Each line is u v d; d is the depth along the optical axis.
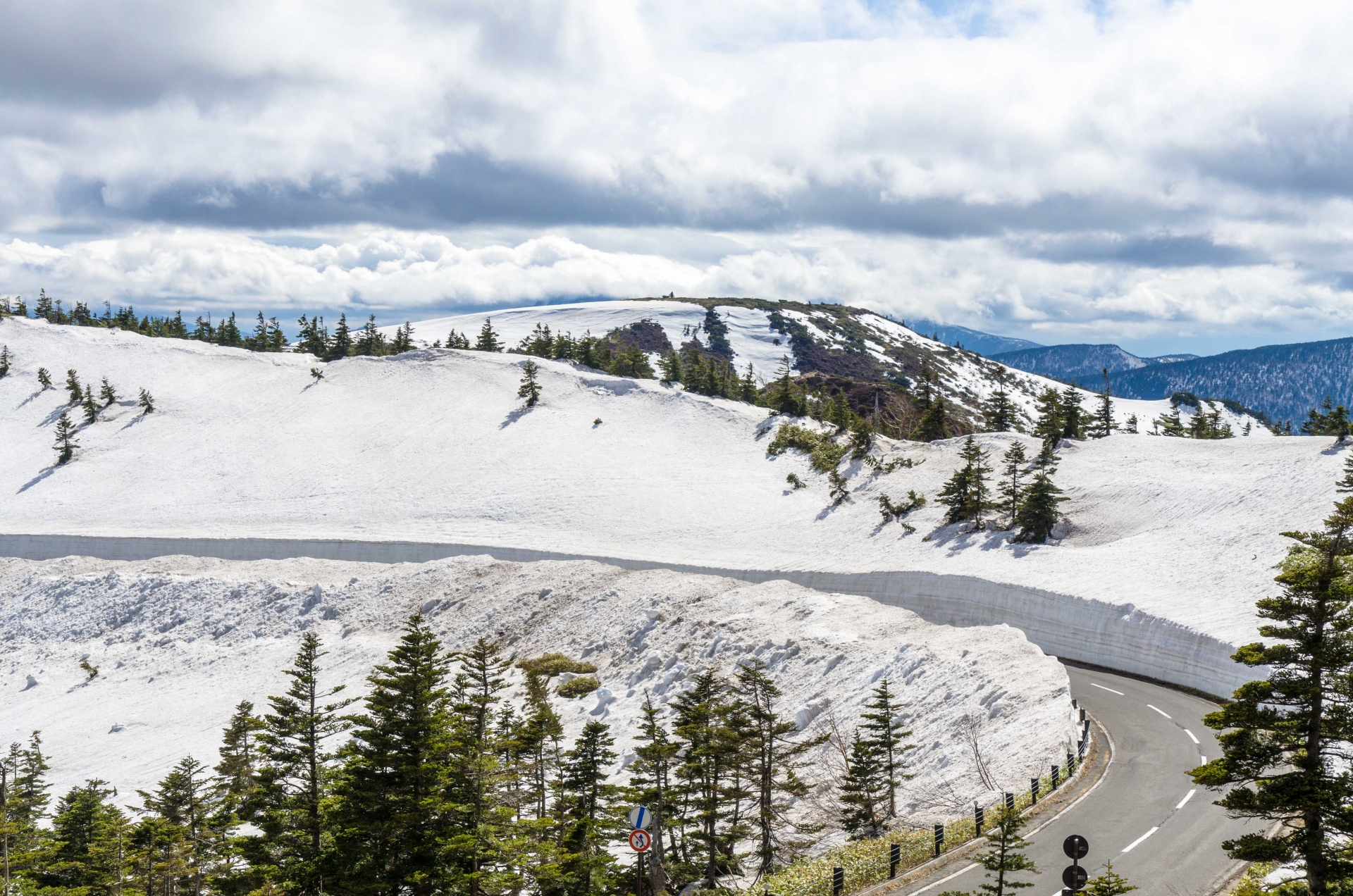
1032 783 26.95
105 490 126.50
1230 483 75.56
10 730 67.12
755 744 29.70
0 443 143.62
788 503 105.06
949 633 48.31
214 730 61.28
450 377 156.88
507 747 33.22
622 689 56.81
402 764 25.45
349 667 69.06
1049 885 21.20
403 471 126.44
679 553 91.62
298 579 87.12
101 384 162.38
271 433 142.38
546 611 71.56
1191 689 45.31
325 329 185.88
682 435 131.12
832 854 26.22
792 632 54.28
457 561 83.88
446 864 25.09
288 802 31.53
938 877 22.50
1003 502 86.31
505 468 123.88
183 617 83.81
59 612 88.56
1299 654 15.93
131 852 37.69
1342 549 15.71
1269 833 23.55
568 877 27.58
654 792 30.25
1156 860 22.39
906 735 29.80
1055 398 109.38
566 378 153.50
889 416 160.38
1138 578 60.47
